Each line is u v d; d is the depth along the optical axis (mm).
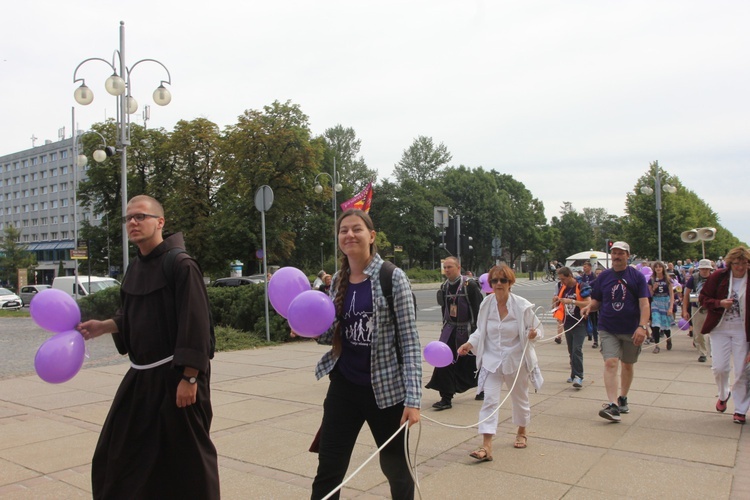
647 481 4430
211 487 3117
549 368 10172
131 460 3037
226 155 39469
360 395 3207
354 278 3295
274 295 3607
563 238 120438
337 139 78000
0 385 8734
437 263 74562
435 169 86312
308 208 47969
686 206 42750
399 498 3188
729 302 6336
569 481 4453
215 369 10000
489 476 4582
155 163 44812
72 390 8258
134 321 3133
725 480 4434
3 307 34719
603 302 6480
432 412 6852
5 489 4348
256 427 6070
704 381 8609
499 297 5371
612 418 6152
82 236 49531
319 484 3191
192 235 38688
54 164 90688
